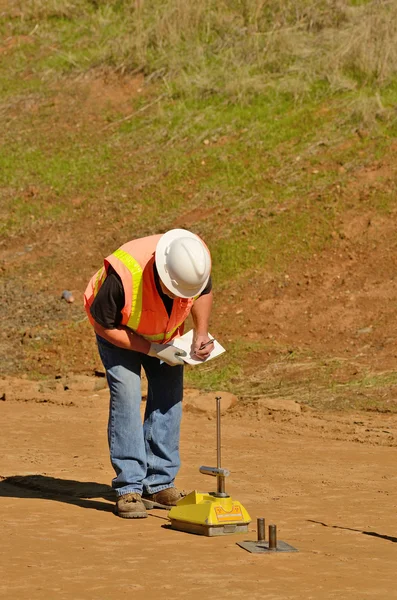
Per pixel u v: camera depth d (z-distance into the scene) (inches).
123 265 347.9
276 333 887.1
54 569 277.7
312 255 986.7
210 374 828.6
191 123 1250.6
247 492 418.6
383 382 757.3
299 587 259.3
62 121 1338.6
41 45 1514.5
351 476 466.0
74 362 893.8
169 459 380.8
